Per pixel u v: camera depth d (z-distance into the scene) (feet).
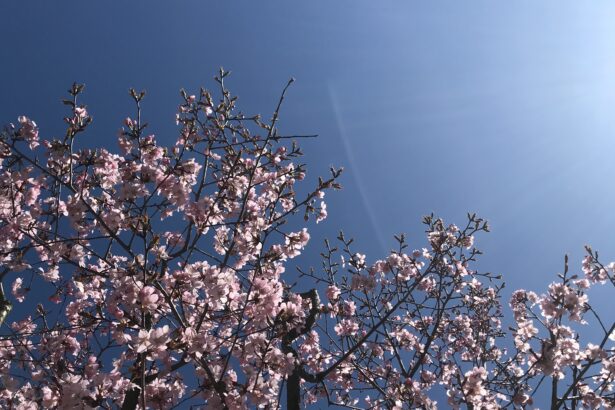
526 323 23.47
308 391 29.50
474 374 20.18
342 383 29.99
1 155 18.11
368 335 24.02
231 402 16.29
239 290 20.42
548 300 20.36
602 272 24.52
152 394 17.51
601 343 20.26
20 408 17.48
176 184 19.12
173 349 15.38
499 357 33.35
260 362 17.07
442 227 28.40
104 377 15.31
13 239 19.89
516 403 23.32
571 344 19.81
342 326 27.96
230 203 21.99
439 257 27.09
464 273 28.50
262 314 17.33
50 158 19.51
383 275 30.45
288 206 23.99
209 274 17.52
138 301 15.83
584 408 22.12
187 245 19.45
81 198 18.28
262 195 23.93
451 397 20.22
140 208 18.76
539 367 20.06
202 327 19.47
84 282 21.90
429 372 30.83
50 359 21.84
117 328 17.24
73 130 18.25
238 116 21.99
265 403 16.56
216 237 21.57
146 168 19.47
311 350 28.04
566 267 20.49
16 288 23.86
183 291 17.30
